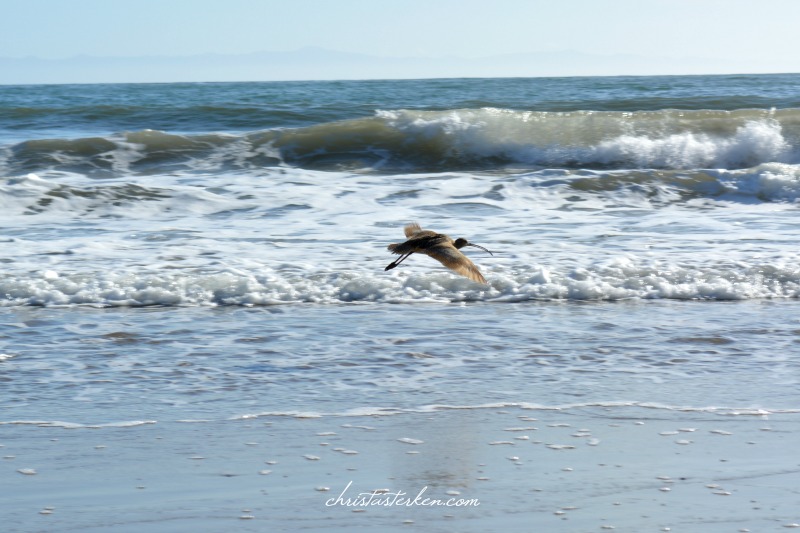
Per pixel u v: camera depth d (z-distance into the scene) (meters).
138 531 7.17
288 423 9.50
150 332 12.95
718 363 11.54
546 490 7.88
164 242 18.72
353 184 25.72
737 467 8.34
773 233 19.73
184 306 14.56
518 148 31.45
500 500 7.70
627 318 13.76
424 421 9.54
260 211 22.36
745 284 15.46
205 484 8.03
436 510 7.53
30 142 30.66
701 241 18.78
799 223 21.06
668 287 15.28
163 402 10.12
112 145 30.70
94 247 18.16
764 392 10.44
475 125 32.03
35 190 23.28
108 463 8.48
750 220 21.55
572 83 81.94
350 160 30.69
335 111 43.66
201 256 17.33
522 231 19.91
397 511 7.51
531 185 24.95
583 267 16.27
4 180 23.88
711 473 8.22
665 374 11.10
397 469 8.34
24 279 15.28
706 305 14.63
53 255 17.39
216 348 12.17
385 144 31.61
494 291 15.16
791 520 7.29
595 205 23.69
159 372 11.17
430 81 105.50
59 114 41.66
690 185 25.06
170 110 42.00
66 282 15.16
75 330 13.05
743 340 12.57
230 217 21.78
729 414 9.73
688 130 32.22
